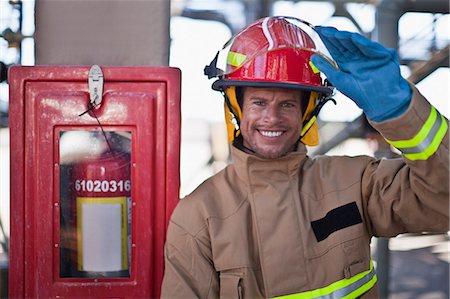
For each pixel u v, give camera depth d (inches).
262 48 55.3
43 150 61.8
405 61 195.0
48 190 62.1
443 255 255.6
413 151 45.4
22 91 61.7
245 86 54.0
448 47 176.6
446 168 45.6
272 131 54.1
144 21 66.4
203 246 54.3
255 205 54.5
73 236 62.8
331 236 53.9
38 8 65.5
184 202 56.5
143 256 63.1
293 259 53.2
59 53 65.9
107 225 63.0
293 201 54.6
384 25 150.3
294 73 54.7
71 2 65.8
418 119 44.4
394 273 227.8
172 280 53.6
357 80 43.8
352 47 44.0
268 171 54.9
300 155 54.7
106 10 66.1
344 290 53.2
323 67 44.1
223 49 58.0
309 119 57.9
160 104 62.6
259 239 53.6
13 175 61.9
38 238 62.2
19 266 62.4
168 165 62.9
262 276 53.6
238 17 201.5
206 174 346.3
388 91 43.8
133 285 63.2
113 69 62.1
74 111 61.9
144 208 62.8
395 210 51.8
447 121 46.3
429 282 216.7
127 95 62.2
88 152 62.4
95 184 62.6
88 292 62.9
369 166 55.7
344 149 255.3
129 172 62.8
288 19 58.2
